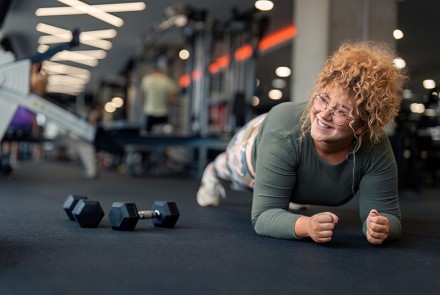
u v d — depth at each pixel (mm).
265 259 1181
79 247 1282
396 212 1476
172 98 6293
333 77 1232
